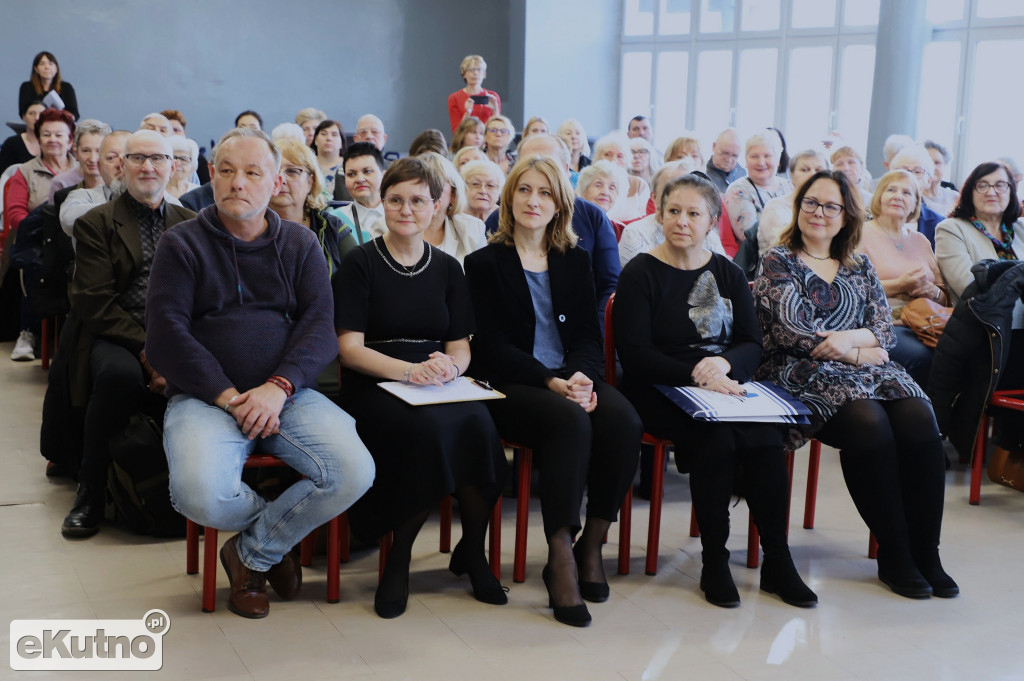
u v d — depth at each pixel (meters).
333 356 2.61
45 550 2.85
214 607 2.50
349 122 11.73
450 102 8.96
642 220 4.13
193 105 10.80
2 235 5.62
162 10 10.49
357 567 2.83
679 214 2.89
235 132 2.57
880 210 4.06
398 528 2.54
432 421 2.50
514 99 11.86
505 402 2.75
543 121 6.74
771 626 2.51
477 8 12.18
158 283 2.50
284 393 2.47
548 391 2.72
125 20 10.32
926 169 4.90
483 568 2.63
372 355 2.68
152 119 5.32
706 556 2.69
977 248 4.03
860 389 2.88
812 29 10.88
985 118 9.70
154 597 2.56
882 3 9.31
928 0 9.58
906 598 2.72
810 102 11.05
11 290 5.70
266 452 2.52
